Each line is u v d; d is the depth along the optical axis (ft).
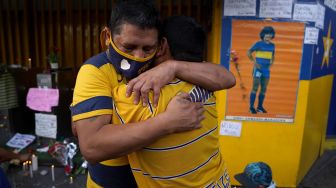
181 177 3.43
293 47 9.73
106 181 4.30
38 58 15.03
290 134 10.23
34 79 14.99
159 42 3.67
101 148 3.10
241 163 10.48
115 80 3.58
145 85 3.27
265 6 9.49
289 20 9.58
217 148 3.89
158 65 3.53
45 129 12.47
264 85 9.95
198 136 3.45
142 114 3.25
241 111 10.17
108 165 4.20
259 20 9.59
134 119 3.28
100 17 14.28
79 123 3.25
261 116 10.17
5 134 13.19
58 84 13.06
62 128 13.10
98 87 3.38
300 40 9.69
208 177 3.69
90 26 14.42
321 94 12.17
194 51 3.78
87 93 3.33
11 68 14.85
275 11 9.52
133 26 3.13
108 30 3.59
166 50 3.75
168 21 3.81
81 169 11.07
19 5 14.70
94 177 4.39
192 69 3.60
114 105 3.36
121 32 3.19
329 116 15.60
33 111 14.35
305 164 11.69
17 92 13.87
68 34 14.60
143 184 3.64
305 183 11.39
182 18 3.79
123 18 3.17
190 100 3.44
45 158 11.55
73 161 11.27
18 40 14.92
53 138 12.57
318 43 10.31
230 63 9.84
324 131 14.25
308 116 10.57
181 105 3.26
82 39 14.56
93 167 4.35
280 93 10.00
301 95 10.00
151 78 3.31
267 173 10.34
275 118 10.15
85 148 3.17
